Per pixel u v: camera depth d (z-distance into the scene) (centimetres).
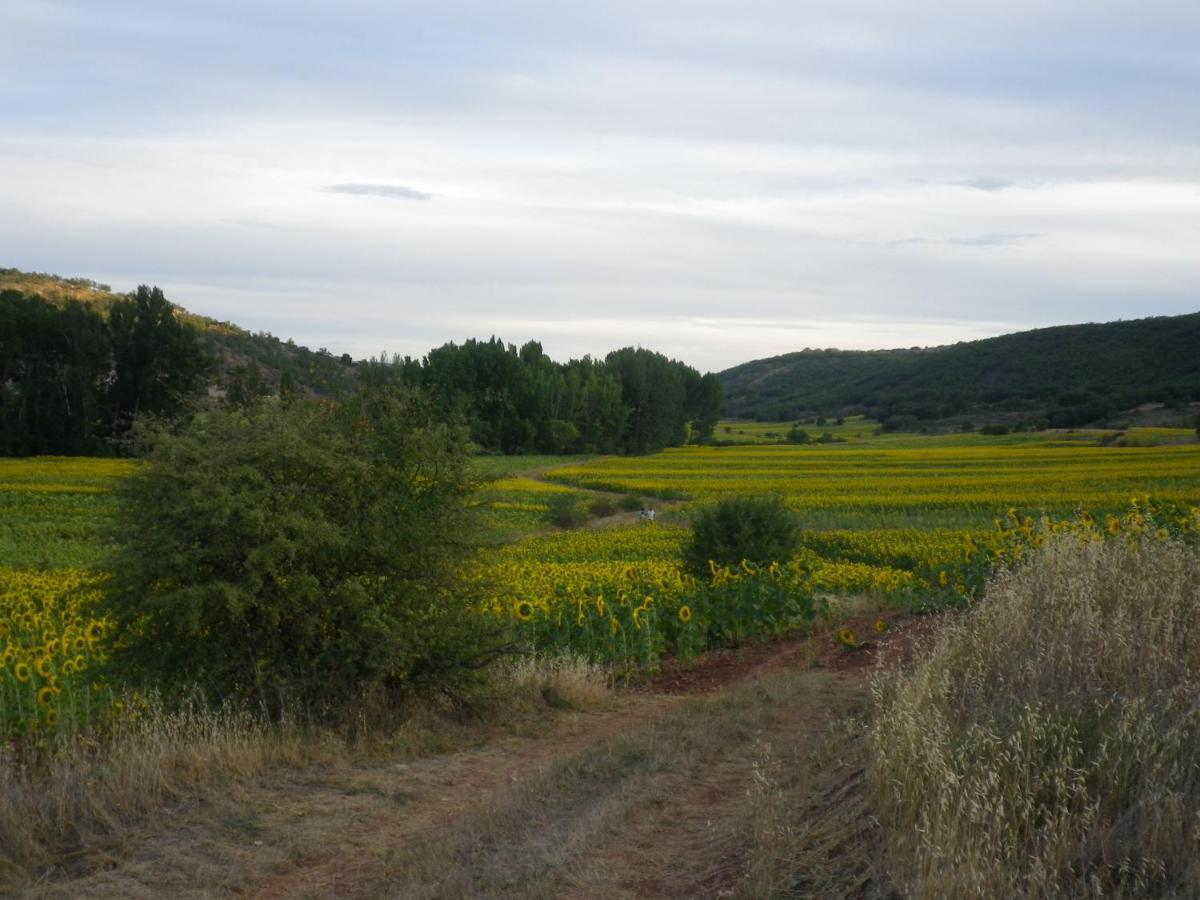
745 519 2175
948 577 1614
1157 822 443
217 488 932
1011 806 489
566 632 1483
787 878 528
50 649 1088
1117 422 10981
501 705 1103
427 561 1045
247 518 926
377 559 1021
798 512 4659
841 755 744
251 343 13388
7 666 1077
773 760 805
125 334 8694
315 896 584
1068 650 684
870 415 16725
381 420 1093
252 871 617
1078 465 7006
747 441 14725
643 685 1394
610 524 5250
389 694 1029
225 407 1054
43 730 917
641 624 1495
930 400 15438
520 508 5362
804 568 2114
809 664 1338
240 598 911
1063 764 500
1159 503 1620
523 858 606
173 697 923
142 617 962
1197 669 658
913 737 567
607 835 643
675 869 584
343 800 759
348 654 982
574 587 1758
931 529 3894
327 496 1025
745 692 1134
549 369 11919
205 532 943
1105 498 4419
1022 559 1271
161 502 949
